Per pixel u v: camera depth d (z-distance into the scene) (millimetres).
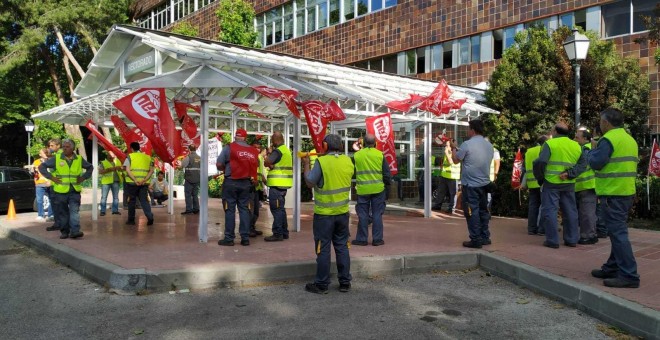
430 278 7453
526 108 13867
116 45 10680
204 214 9141
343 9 25016
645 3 15664
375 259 7543
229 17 22312
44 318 5512
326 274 6469
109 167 13906
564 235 8773
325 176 6352
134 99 8594
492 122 14164
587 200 8914
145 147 11703
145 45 10398
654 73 15320
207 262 7277
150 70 10602
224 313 5672
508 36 18828
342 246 6562
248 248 8523
